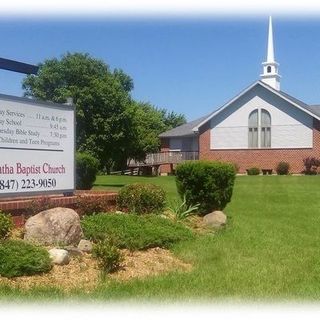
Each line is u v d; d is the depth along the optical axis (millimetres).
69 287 6988
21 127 10539
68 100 11859
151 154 48219
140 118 48594
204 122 45625
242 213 16266
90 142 32938
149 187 12781
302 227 13422
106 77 34188
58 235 8727
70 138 11781
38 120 10945
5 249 7523
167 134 54031
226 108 45219
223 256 9445
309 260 9312
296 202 19922
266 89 43969
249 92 44562
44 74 35312
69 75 34812
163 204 12797
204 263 8867
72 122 11820
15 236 9000
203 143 45906
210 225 12492
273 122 43812
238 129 44812
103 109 33250
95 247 8117
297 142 43062
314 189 25797
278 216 15695
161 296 6734
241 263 8922
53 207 10195
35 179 10867
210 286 7324
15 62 11102
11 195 10297
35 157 10867
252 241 11039
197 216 13352
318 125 42438
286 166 42469
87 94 32844
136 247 9258
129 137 34344
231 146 45062
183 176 13453
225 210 17000
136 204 12477
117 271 7902
